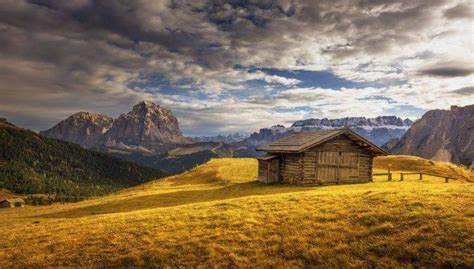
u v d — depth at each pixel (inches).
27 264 697.0
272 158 1852.9
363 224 710.5
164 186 2406.5
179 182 2522.1
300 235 700.7
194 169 3139.8
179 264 641.6
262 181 1932.8
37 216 1448.1
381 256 587.8
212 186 2009.1
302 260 614.9
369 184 1662.2
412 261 558.9
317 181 1720.0
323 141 1691.7
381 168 2805.1
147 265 649.6
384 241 622.5
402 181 1828.2
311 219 780.0
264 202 1000.9
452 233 602.5
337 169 1763.0
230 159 3742.6
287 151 1727.4
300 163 1701.5
